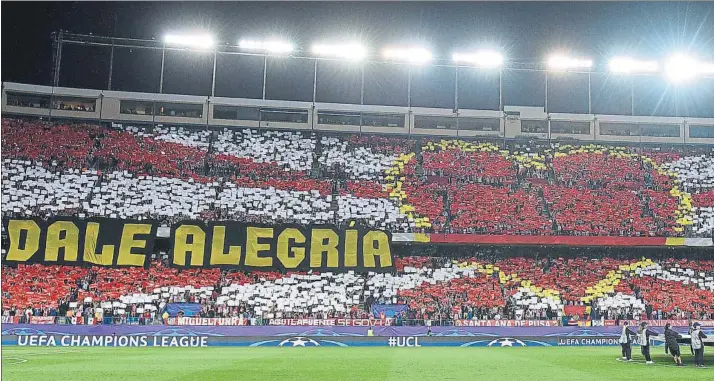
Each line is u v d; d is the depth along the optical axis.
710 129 61.50
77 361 25.12
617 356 29.59
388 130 59.56
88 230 43.50
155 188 49.12
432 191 52.44
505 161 57.62
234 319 38.31
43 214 45.09
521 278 45.62
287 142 57.09
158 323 37.50
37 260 41.94
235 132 57.53
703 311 43.47
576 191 53.59
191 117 57.31
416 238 45.50
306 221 48.06
